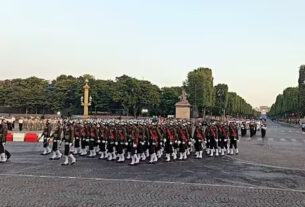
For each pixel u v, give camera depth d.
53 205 12.23
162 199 13.53
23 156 26.08
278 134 65.31
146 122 27.33
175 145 26.64
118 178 17.89
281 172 21.17
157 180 17.56
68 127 23.09
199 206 12.62
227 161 25.94
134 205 12.52
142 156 25.72
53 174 18.64
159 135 25.05
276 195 14.80
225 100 142.25
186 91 106.31
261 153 31.78
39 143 36.78
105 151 26.20
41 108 111.69
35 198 13.18
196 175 19.38
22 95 108.19
